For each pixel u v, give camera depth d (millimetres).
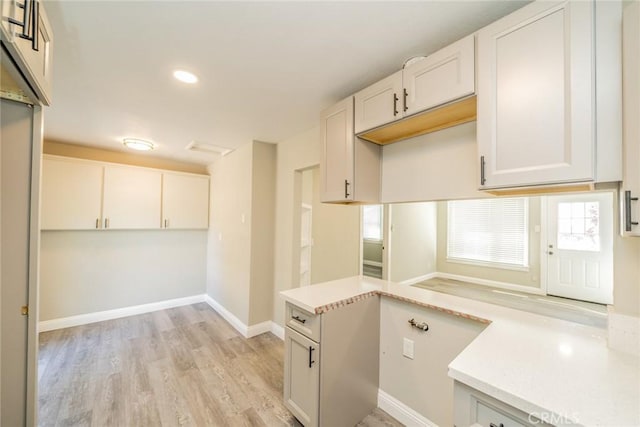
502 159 1159
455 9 1222
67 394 2088
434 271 6129
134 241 3863
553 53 1037
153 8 1207
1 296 1149
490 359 992
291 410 1792
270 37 1412
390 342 1923
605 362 973
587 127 967
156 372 2402
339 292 1889
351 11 1230
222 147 3496
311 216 4293
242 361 2611
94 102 2182
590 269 4207
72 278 3414
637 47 858
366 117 1756
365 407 1873
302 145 2932
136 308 3859
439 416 1650
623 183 897
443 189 1703
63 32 1357
